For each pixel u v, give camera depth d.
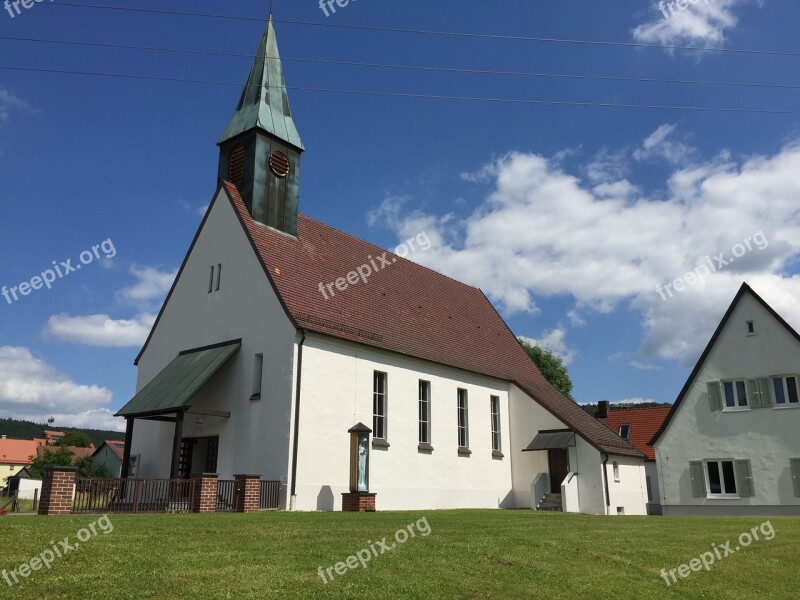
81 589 9.48
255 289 26.91
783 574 13.34
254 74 31.44
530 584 11.33
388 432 28.55
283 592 9.86
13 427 158.62
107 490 19.28
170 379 26.92
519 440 36.22
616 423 53.66
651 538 16.50
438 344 33.66
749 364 33.72
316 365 25.64
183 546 12.43
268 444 24.58
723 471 33.66
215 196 29.95
